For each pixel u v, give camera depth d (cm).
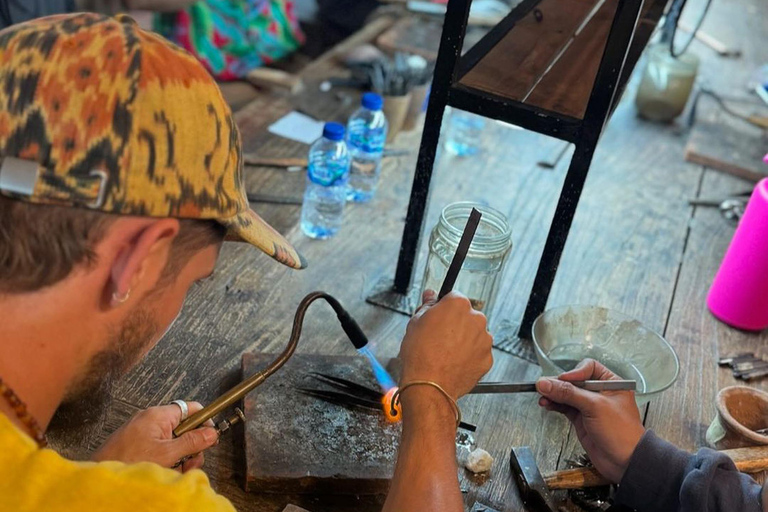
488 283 120
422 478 83
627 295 147
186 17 257
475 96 117
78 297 64
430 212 163
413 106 195
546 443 111
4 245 60
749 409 115
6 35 64
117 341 70
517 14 134
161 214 63
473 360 92
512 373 124
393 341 127
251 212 79
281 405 105
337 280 139
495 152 190
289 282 135
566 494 103
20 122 60
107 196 60
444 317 92
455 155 186
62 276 62
